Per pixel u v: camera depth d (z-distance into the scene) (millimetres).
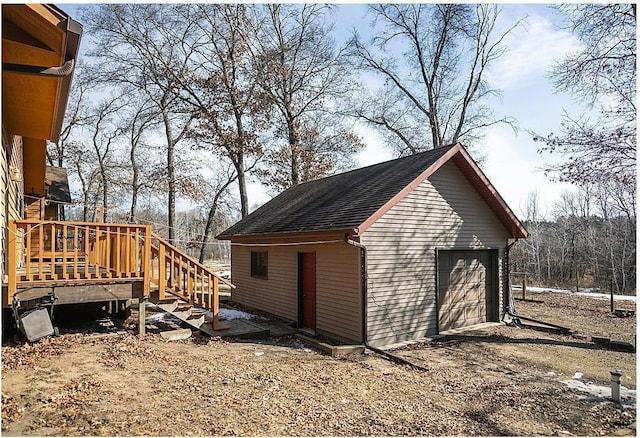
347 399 5613
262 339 9148
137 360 6582
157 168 26000
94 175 30406
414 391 6090
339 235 8859
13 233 6746
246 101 23359
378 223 8977
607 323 11492
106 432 4180
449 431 4812
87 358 6414
